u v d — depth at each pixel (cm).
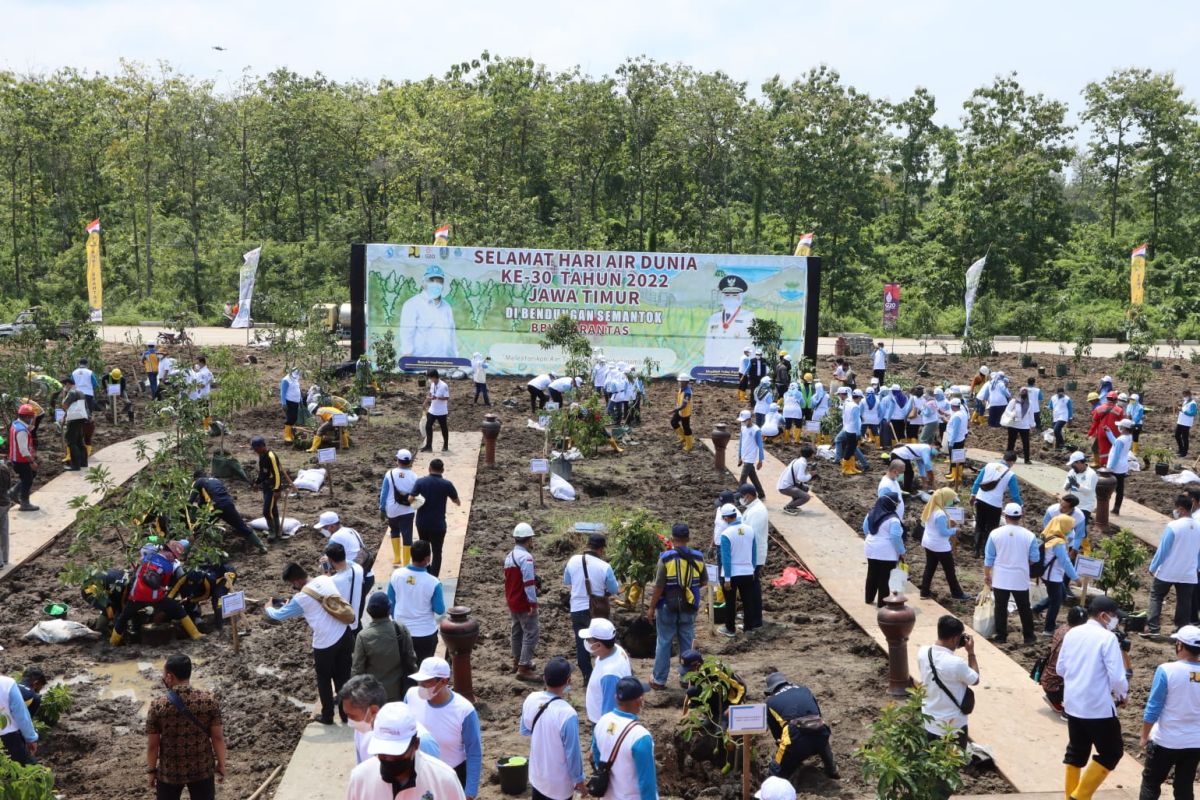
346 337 4209
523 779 904
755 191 7206
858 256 7062
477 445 2434
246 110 6919
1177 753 834
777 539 1753
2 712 807
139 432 2452
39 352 2792
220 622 1323
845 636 1331
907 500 2008
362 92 7450
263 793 916
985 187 6944
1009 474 1641
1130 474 2342
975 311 6291
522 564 1150
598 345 3472
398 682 909
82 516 1361
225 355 2966
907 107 8694
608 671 832
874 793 914
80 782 946
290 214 7588
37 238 6844
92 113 6875
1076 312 6400
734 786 917
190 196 7075
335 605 1000
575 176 7162
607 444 2456
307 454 2283
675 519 1856
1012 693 1123
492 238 5991
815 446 2489
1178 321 6109
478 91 7025
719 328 3456
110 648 1255
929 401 2402
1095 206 8962
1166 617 1429
